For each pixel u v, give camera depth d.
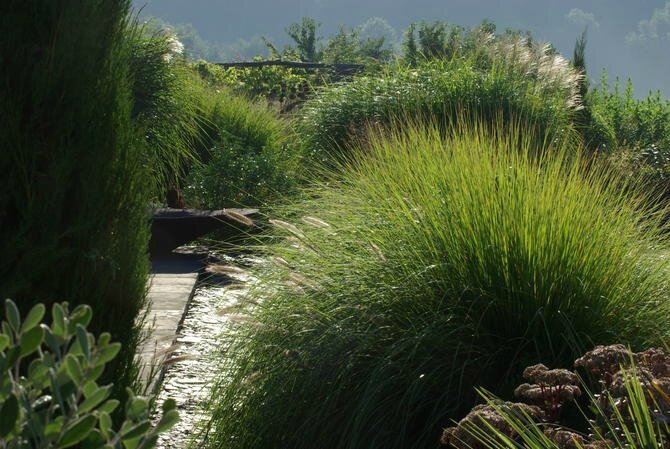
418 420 4.34
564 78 15.23
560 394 3.57
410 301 4.70
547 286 4.68
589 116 17.41
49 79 3.19
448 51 19.56
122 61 3.50
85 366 1.41
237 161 12.62
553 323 4.60
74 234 3.26
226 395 4.71
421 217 5.05
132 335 3.63
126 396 3.52
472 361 4.39
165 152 12.87
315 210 6.43
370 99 14.33
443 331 4.55
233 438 4.64
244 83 23.94
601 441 2.98
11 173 3.09
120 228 3.45
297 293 4.93
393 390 4.38
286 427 4.50
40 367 1.46
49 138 3.21
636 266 5.05
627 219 5.30
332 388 4.37
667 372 3.44
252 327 4.88
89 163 3.29
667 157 16.80
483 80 14.20
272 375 4.60
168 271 9.73
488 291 4.72
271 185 12.34
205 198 12.31
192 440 4.70
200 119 14.51
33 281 3.18
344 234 5.36
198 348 6.36
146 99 12.57
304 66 27.06
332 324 4.59
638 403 2.96
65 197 3.27
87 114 3.29
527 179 5.19
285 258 5.37
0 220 3.11
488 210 4.90
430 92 13.98
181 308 7.86
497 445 3.23
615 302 4.76
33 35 3.22
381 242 5.08
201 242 11.51
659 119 19.02
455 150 5.71
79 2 3.31
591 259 4.79
